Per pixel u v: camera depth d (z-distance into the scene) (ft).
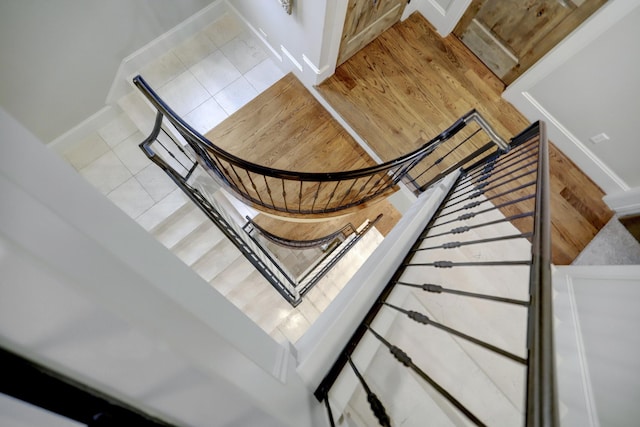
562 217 8.87
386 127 9.65
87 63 9.05
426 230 6.01
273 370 3.24
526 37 8.78
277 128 10.27
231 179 8.66
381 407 3.15
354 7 7.79
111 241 1.72
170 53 11.21
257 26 10.53
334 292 11.93
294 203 9.70
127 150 10.36
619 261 8.16
